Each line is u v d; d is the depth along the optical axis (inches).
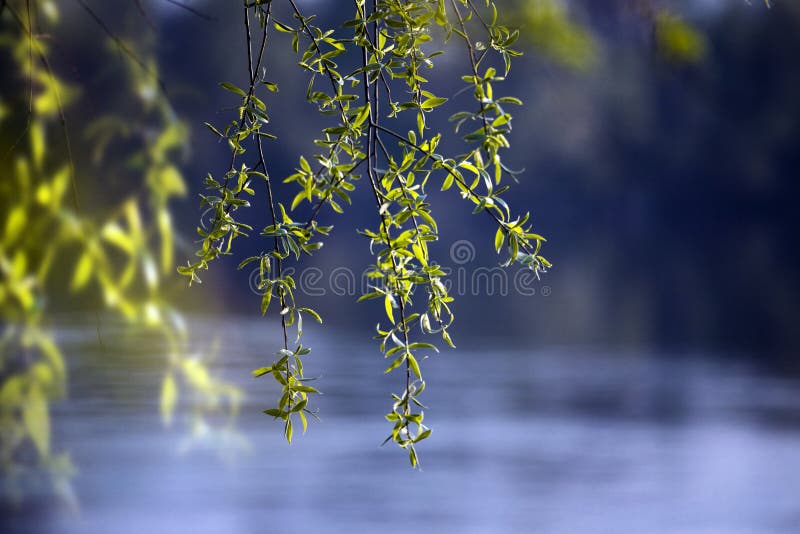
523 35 161.0
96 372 676.7
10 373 156.6
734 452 615.8
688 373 930.1
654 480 546.6
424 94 91.9
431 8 93.1
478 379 895.1
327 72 92.3
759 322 1299.2
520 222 87.9
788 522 466.3
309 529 444.5
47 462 479.2
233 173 91.7
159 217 147.5
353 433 648.4
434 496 510.9
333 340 1128.8
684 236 2389.3
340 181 89.8
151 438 559.5
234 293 1406.3
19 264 142.6
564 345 1117.1
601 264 2010.3
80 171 146.6
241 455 562.6
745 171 1777.8
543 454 609.3
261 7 93.4
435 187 1572.3
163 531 429.7
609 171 1870.1
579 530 457.1
